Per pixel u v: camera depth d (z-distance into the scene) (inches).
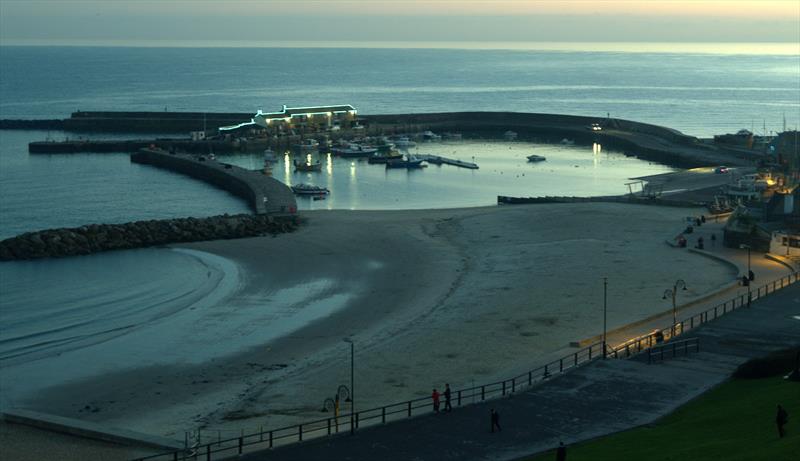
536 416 2236.7
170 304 3993.6
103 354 3289.9
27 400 2817.4
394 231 5536.4
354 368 2987.2
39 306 4005.9
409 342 3262.8
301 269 4591.5
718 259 4416.8
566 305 3666.3
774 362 2448.3
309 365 3073.3
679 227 5334.6
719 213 5753.0
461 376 2864.2
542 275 4232.3
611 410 2266.2
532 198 7003.0
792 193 4768.7
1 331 3619.6
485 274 4347.9
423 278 4335.6
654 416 2212.1
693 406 2258.9
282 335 3479.3
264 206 6427.2
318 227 5708.7
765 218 4778.5
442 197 7642.7
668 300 3651.6
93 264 4852.4
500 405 2325.3
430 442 2074.3
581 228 5378.9
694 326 3080.7
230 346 3356.3
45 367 3149.6
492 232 5442.9
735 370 2536.9
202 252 5059.1
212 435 2386.8
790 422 1899.6
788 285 3708.2
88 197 7416.3
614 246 4832.7
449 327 3430.1
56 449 2239.2
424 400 2571.4
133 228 5388.8
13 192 7647.6
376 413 2495.1
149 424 2559.1
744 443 1819.6
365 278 4370.1
